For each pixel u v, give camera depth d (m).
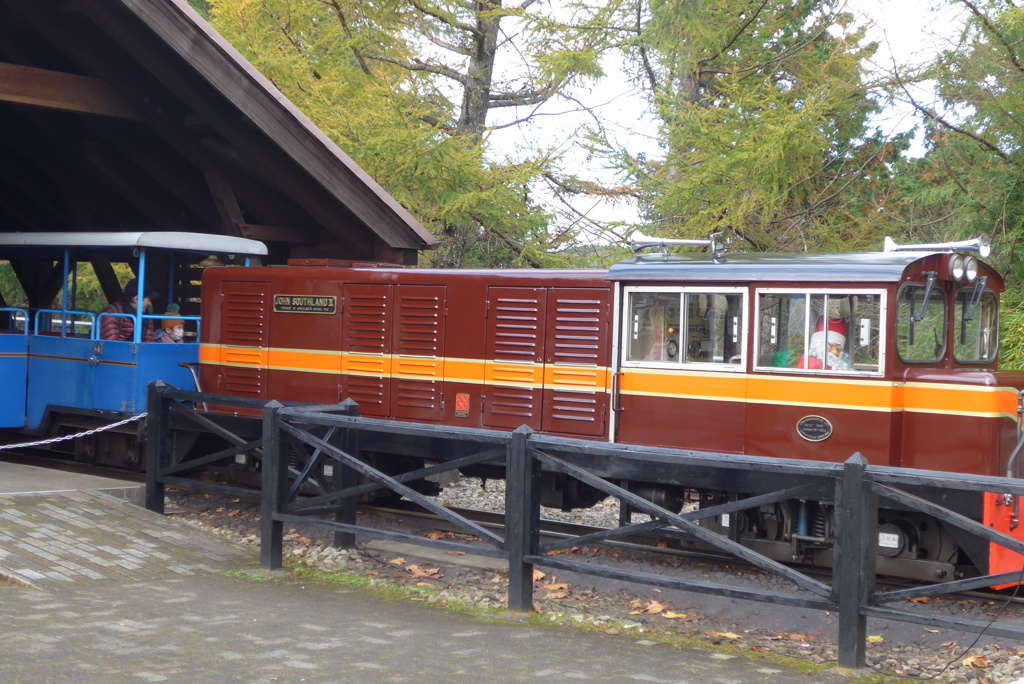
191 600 6.24
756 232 16.00
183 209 14.10
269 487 7.36
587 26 17.06
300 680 4.63
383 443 9.80
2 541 7.22
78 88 11.20
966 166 13.60
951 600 7.20
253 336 10.82
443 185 16.28
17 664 4.74
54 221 15.81
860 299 7.36
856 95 14.69
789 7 17.03
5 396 11.95
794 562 7.95
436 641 5.43
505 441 6.30
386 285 9.95
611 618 6.32
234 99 10.66
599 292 8.70
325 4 17.14
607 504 10.87
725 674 4.97
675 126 15.84
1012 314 12.43
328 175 11.45
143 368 10.89
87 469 11.58
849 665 5.19
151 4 9.95
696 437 8.02
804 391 7.54
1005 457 7.22
